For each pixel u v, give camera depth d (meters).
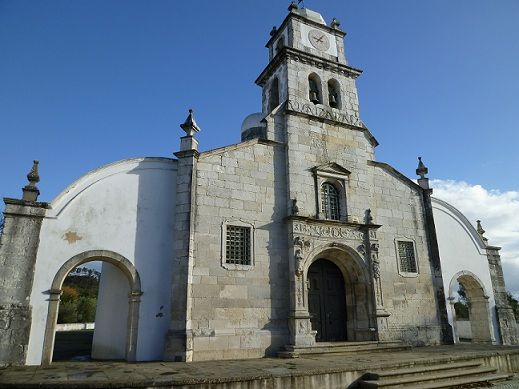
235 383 10.67
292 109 20.72
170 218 17.20
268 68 23.56
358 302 19.73
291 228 18.28
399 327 20.20
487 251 25.55
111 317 17.75
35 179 15.83
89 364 14.14
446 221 24.86
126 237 16.30
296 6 23.84
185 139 17.80
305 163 20.08
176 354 14.78
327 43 24.00
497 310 24.36
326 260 20.45
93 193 16.28
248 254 17.59
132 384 10.02
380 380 12.07
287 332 17.16
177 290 15.67
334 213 20.42
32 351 14.02
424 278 21.98
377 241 20.45
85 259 15.53
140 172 17.31
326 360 14.56
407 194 23.25
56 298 14.73
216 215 17.31
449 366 14.05
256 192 18.58
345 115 22.53
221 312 16.14
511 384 13.40
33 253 14.84
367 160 22.55
